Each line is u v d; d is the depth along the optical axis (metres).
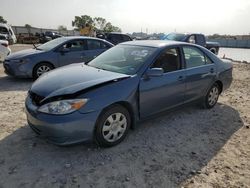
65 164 3.32
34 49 8.63
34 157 3.45
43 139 3.52
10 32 24.72
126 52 4.61
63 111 3.21
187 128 4.64
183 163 3.47
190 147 3.93
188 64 4.84
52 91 3.45
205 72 5.19
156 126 4.65
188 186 3.01
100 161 3.43
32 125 3.49
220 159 3.63
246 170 3.39
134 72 3.99
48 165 3.29
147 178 3.12
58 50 8.27
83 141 3.41
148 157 3.58
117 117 3.72
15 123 4.51
